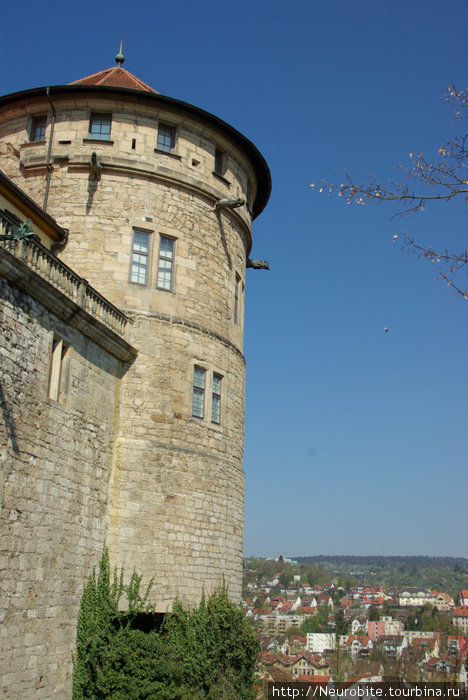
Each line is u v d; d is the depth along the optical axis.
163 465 24.89
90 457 22.42
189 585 24.59
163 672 21.11
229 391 28.42
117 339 24.02
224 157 30.50
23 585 18.12
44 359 19.89
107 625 21.67
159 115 28.30
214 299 28.47
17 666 17.59
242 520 28.81
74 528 21.03
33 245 19.94
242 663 24.91
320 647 103.25
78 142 27.45
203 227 28.66
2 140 28.73
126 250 26.58
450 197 13.16
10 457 17.91
